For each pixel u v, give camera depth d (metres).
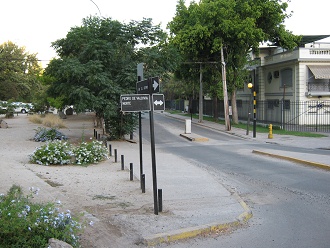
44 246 4.92
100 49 22.36
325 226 7.31
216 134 32.69
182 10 37.44
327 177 12.52
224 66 34.25
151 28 24.16
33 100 58.22
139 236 6.33
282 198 9.80
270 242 6.38
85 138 25.59
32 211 5.43
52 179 11.16
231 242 6.38
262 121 40.50
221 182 11.96
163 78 24.16
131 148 22.22
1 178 10.44
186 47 35.03
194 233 6.64
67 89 22.23
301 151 20.17
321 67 35.16
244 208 8.39
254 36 34.09
